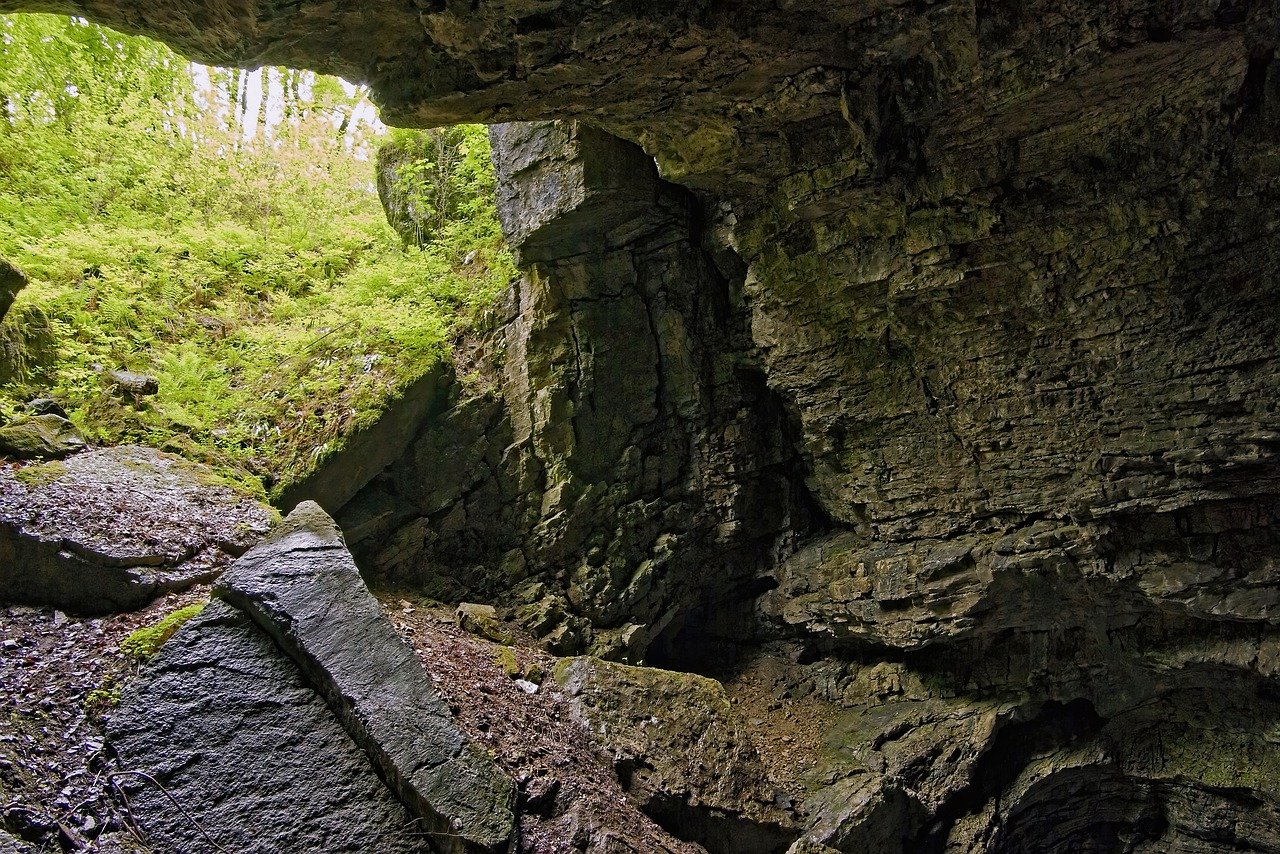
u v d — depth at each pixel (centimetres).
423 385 792
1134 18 500
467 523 826
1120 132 596
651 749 641
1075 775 878
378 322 821
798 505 948
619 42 509
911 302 743
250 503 627
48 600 498
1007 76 552
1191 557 711
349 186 1176
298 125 1166
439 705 503
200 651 479
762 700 912
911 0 506
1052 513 755
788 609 933
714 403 910
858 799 738
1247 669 746
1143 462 695
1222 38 512
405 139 1033
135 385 702
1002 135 612
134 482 592
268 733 461
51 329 694
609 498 863
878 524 877
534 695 650
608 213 834
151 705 448
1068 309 690
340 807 449
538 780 536
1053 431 733
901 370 802
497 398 853
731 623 983
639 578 860
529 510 843
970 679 873
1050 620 821
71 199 888
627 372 883
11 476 543
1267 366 624
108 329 761
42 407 622
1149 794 880
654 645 946
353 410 745
